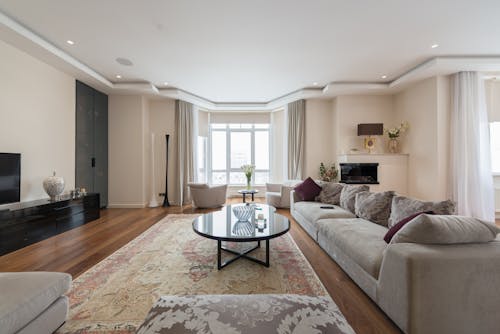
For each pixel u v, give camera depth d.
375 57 3.74
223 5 2.46
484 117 3.96
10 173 2.97
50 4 2.43
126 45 3.31
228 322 0.96
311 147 5.73
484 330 1.28
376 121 5.35
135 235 3.25
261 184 7.07
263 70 4.23
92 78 4.27
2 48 3.00
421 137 4.54
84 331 1.41
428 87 4.35
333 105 5.62
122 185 5.29
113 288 1.88
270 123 6.86
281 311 1.03
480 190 3.89
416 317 1.26
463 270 1.27
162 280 2.01
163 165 5.73
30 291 1.21
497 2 2.44
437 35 3.10
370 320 1.51
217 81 4.80
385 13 2.62
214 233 2.23
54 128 3.81
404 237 1.47
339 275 2.12
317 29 2.93
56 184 3.44
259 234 2.19
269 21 2.76
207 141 6.80
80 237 3.17
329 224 2.51
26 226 2.85
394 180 4.96
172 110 5.74
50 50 3.24
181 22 2.77
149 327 0.95
